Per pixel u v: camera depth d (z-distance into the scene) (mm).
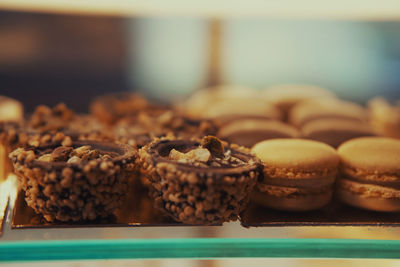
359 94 516
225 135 363
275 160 296
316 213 299
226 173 268
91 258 267
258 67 525
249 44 509
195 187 268
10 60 465
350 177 308
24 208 290
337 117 417
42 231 271
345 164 308
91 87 500
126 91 513
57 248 264
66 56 483
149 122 365
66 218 276
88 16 477
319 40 507
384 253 273
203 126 357
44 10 462
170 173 270
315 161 296
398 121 414
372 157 302
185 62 518
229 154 296
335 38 503
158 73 520
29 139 324
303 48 513
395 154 303
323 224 286
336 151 319
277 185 298
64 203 273
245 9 446
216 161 283
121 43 497
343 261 275
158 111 410
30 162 272
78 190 272
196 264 273
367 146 313
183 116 371
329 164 299
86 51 489
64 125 358
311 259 274
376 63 498
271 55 518
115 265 268
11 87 469
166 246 269
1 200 298
